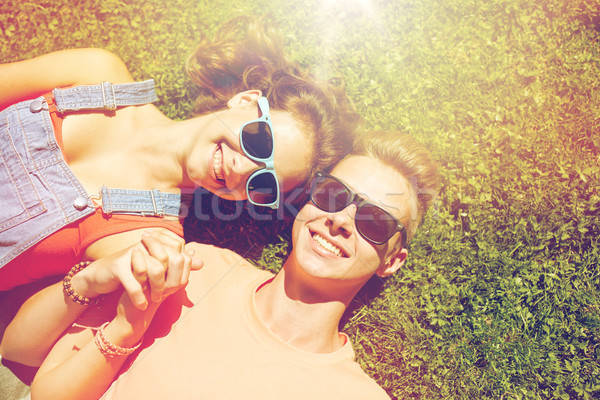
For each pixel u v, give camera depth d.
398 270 1.19
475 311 1.17
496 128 1.20
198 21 1.23
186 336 1.01
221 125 1.04
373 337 1.19
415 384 1.17
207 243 1.21
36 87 1.07
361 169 1.05
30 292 1.13
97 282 0.97
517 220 1.19
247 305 1.02
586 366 1.15
